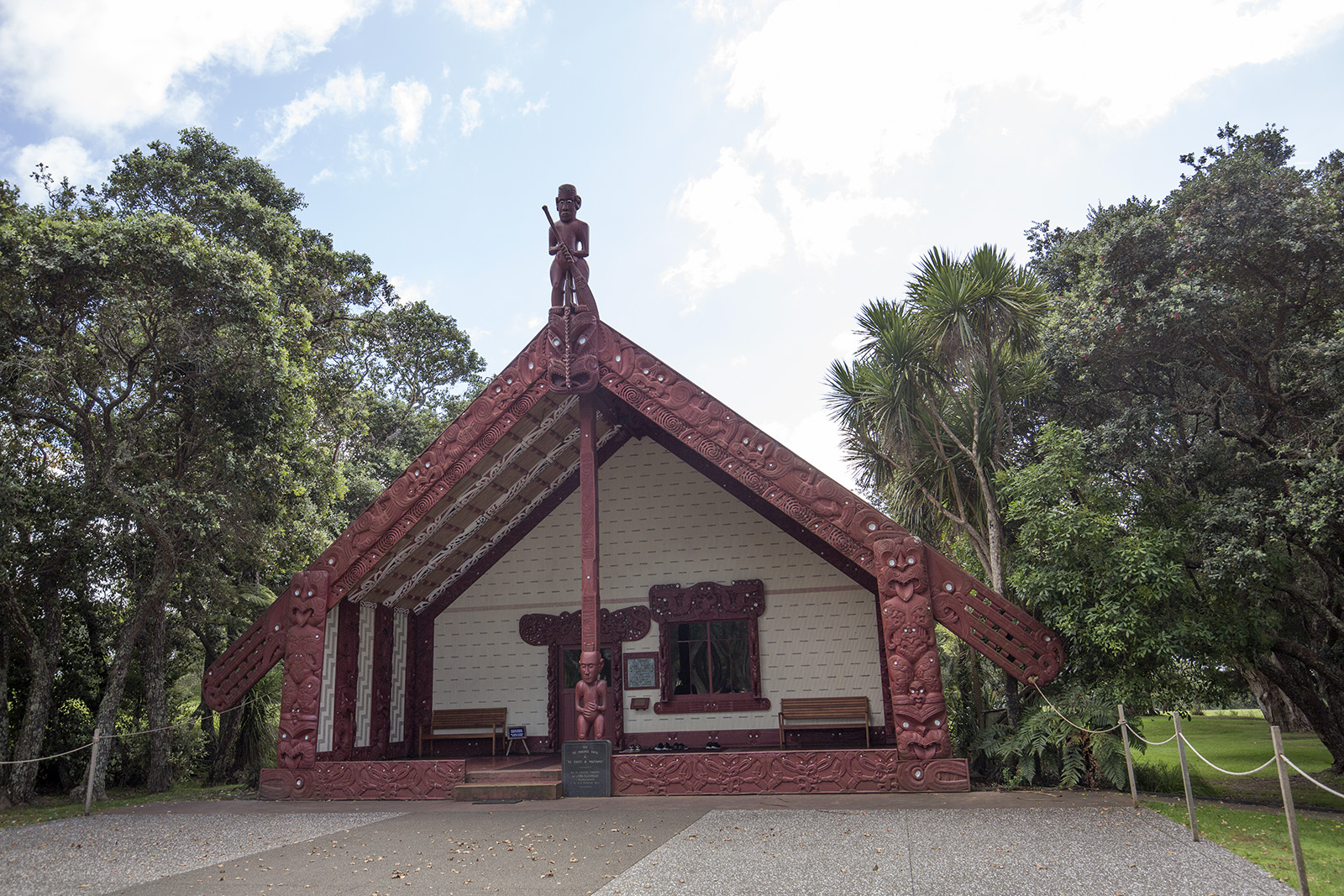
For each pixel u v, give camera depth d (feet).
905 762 36.35
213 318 47.85
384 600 52.24
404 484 44.98
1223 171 39.99
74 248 42.45
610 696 53.78
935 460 48.47
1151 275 41.50
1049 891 19.80
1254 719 105.50
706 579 54.34
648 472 56.80
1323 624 54.49
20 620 46.62
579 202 46.03
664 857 24.89
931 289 44.09
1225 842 25.13
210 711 63.98
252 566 62.08
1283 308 42.22
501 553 57.77
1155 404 45.47
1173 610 37.55
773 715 51.52
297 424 54.60
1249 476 42.98
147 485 47.93
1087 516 37.93
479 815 34.45
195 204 68.28
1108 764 36.06
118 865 26.61
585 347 44.01
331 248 82.28
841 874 22.06
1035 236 57.82
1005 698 43.47
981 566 49.70
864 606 51.72
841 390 51.34
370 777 41.27
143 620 49.67
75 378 46.55
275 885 23.22
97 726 48.47
